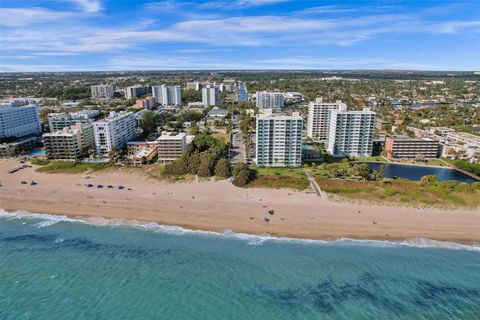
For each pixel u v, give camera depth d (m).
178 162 168.75
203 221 119.25
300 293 84.38
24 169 176.25
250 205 129.75
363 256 99.75
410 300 82.31
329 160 196.75
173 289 85.38
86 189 147.12
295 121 174.75
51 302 80.56
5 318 75.44
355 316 77.19
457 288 86.62
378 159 199.62
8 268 93.62
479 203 128.25
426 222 116.69
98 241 108.00
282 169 174.88
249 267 94.31
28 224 119.06
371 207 127.00
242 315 77.00
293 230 113.00
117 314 76.94
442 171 177.62
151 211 126.50
